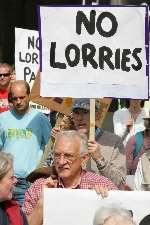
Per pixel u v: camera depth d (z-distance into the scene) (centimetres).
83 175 1500
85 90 1609
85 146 1477
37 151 1962
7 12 3975
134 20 1602
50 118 2317
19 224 1347
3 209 1347
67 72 1611
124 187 1691
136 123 2320
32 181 1691
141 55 1600
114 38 1605
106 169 1636
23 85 1966
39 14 1616
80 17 1609
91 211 1438
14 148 1948
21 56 2403
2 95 2398
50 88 1616
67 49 1612
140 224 1436
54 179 1497
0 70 2391
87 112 1756
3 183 1336
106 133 1725
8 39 3975
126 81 1603
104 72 1605
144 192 1435
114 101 2905
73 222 1440
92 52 1608
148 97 1598
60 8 1611
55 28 1614
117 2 3750
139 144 1928
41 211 1445
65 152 1457
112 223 1143
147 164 1689
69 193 1439
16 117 1973
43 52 1617
